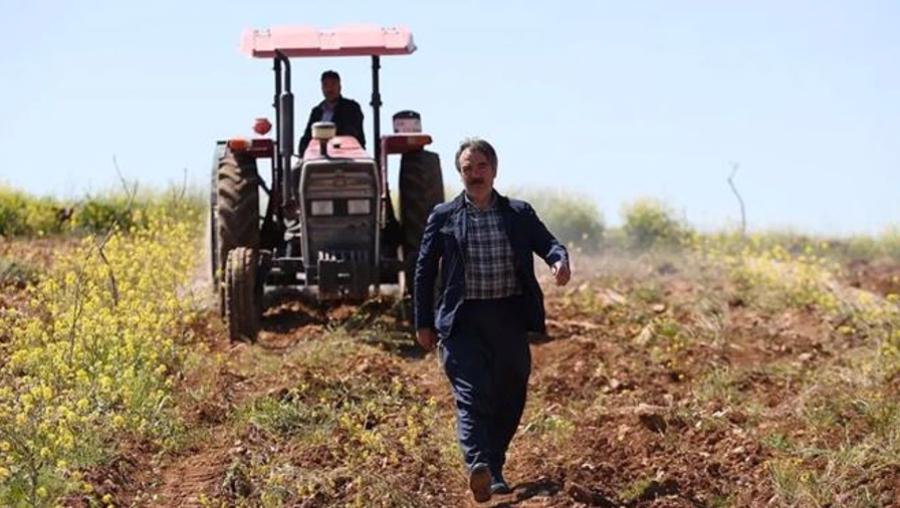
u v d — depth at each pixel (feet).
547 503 44.98
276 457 49.42
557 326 73.31
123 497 45.60
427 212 72.74
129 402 52.65
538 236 45.80
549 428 53.62
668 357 65.72
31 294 71.56
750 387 60.70
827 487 45.06
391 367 62.23
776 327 76.43
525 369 46.16
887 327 72.59
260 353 64.28
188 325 69.46
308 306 76.18
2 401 52.29
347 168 69.46
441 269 46.24
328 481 46.42
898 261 112.78
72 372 54.85
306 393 56.49
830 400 55.06
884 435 49.80
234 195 72.74
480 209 45.73
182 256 82.28
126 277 71.97
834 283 87.86
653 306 80.28
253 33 73.31
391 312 72.54
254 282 67.97
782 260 95.40
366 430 52.90
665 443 50.88
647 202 117.19
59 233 105.29
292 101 70.13
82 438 48.49
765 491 45.68
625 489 46.42
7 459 45.80
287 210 70.54
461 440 44.52
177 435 51.62
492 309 45.62
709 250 100.07
